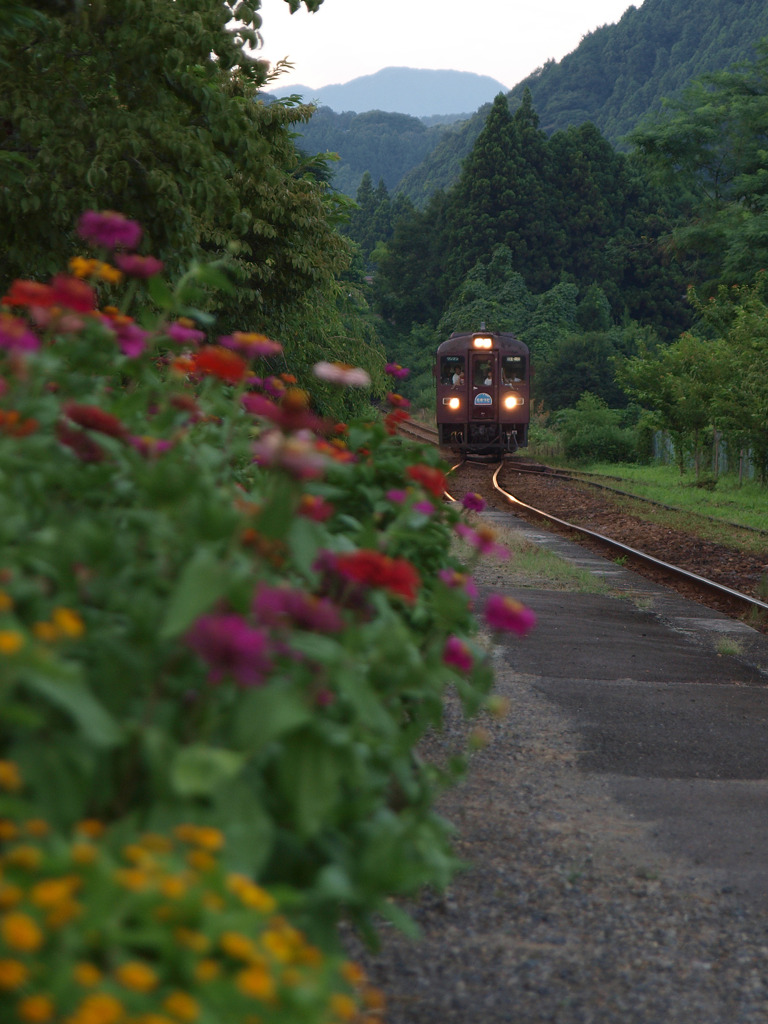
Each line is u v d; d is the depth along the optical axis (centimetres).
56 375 465
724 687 1206
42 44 1310
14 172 1283
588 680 1188
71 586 322
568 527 3105
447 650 430
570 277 15562
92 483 394
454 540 2303
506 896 600
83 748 272
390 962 509
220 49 1331
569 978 511
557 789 805
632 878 641
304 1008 224
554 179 16375
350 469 586
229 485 499
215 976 222
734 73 8906
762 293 6894
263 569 363
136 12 1259
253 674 271
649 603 1853
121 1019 206
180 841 265
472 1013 469
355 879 310
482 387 5875
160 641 303
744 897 622
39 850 237
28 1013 194
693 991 507
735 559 2531
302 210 2416
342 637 322
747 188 8062
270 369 2672
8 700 254
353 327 3225
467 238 16288
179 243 1415
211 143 1484
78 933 219
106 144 1334
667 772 868
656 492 4438
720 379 4875
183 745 309
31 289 428
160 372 677
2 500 339
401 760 384
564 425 7425
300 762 292
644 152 9106
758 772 882
